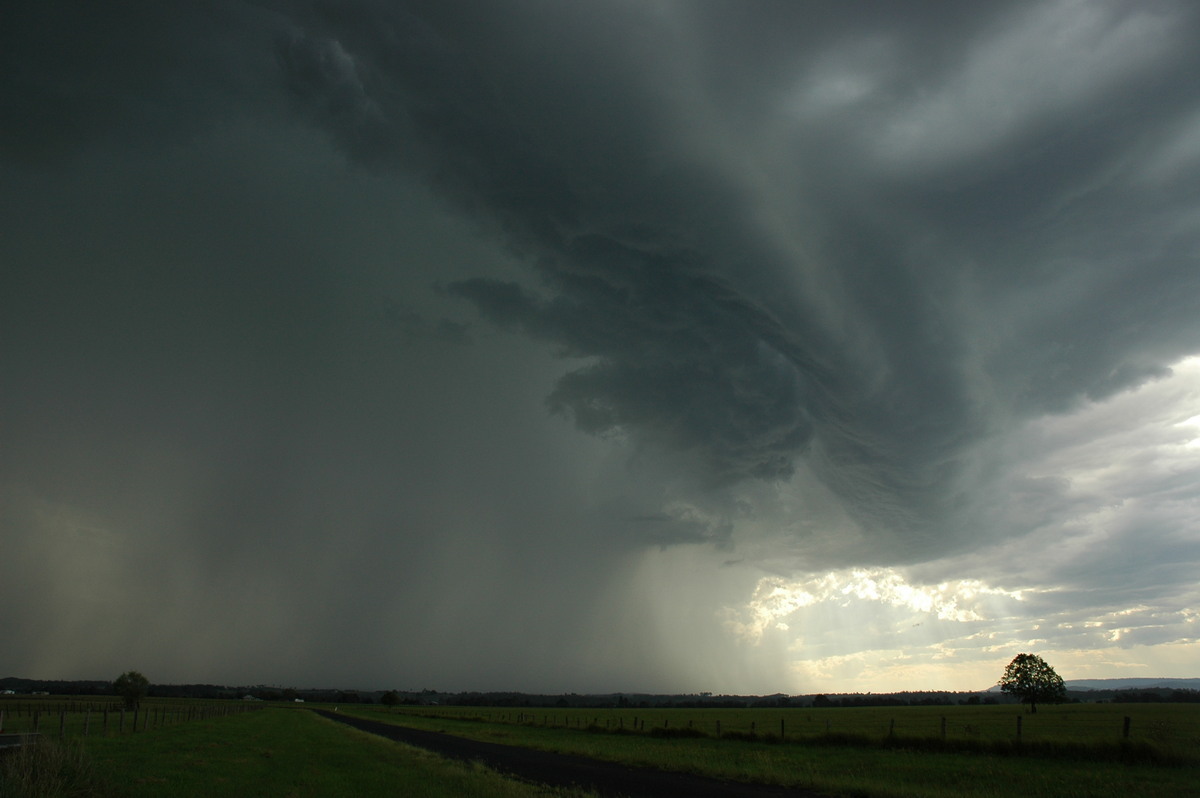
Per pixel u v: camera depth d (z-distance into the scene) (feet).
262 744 120.98
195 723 195.31
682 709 577.84
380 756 101.24
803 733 155.33
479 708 574.15
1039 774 81.82
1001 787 71.26
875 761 97.91
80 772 57.41
